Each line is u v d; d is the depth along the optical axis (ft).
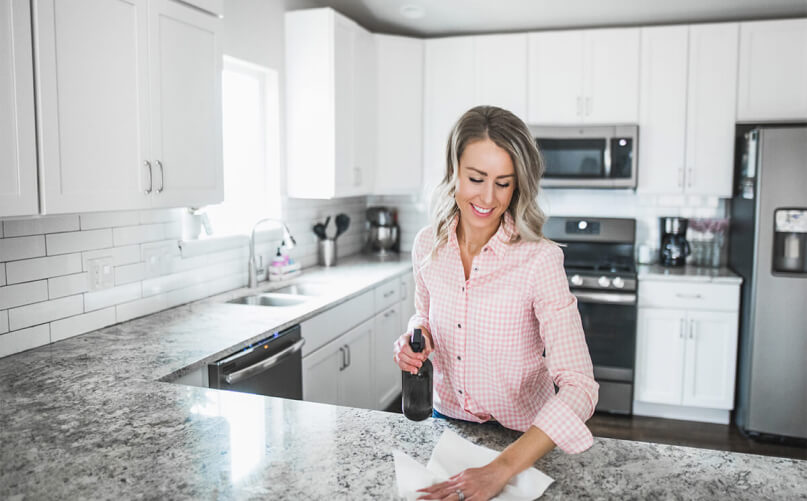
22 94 4.99
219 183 7.73
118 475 3.45
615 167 12.46
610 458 3.67
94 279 7.15
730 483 3.36
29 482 3.37
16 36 4.92
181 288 8.70
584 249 13.56
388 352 11.84
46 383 5.24
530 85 13.07
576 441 3.33
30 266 6.34
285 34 11.18
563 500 3.17
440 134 13.67
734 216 12.39
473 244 4.33
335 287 10.23
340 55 11.24
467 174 3.82
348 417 4.32
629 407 12.17
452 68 13.47
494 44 13.20
